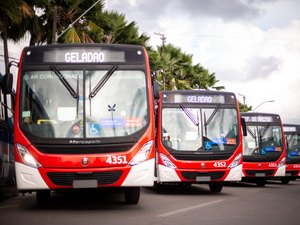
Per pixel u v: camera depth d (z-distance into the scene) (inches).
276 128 841.5
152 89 426.6
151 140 384.2
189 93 605.0
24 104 383.9
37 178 368.5
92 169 368.8
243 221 339.6
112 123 380.5
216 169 577.6
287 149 970.1
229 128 596.7
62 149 370.6
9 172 507.5
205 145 583.5
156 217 355.6
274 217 362.3
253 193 610.5
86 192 572.7
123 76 393.7
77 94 384.8
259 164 811.4
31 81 389.1
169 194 590.9
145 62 400.5
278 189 703.1
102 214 368.8
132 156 375.2
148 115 387.9
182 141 586.2
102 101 385.1
